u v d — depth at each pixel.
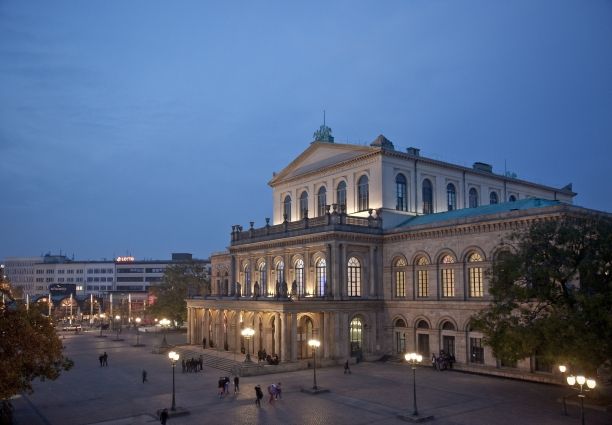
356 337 68.19
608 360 41.19
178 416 41.88
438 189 79.12
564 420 38.22
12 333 34.03
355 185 76.38
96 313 175.62
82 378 59.47
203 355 72.06
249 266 83.19
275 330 65.12
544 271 39.91
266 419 40.41
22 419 41.69
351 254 68.88
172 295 114.31
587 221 42.16
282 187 89.56
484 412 40.97
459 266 60.50
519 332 40.00
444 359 60.19
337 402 45.56
